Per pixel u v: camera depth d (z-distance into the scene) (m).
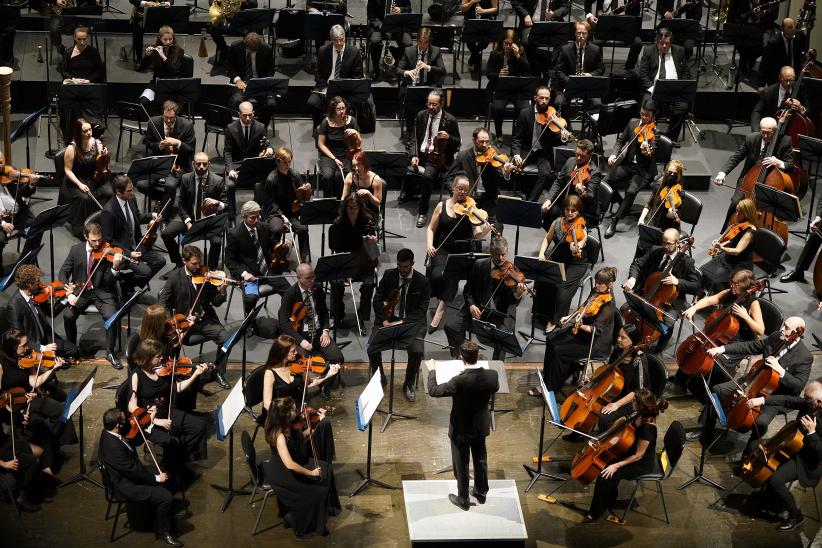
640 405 10.84
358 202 13.66
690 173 17.50
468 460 11.03
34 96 18.28
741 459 12.30
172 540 10.72
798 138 16.31
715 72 19.62
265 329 13.69
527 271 12.82
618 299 14.73
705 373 12.50
